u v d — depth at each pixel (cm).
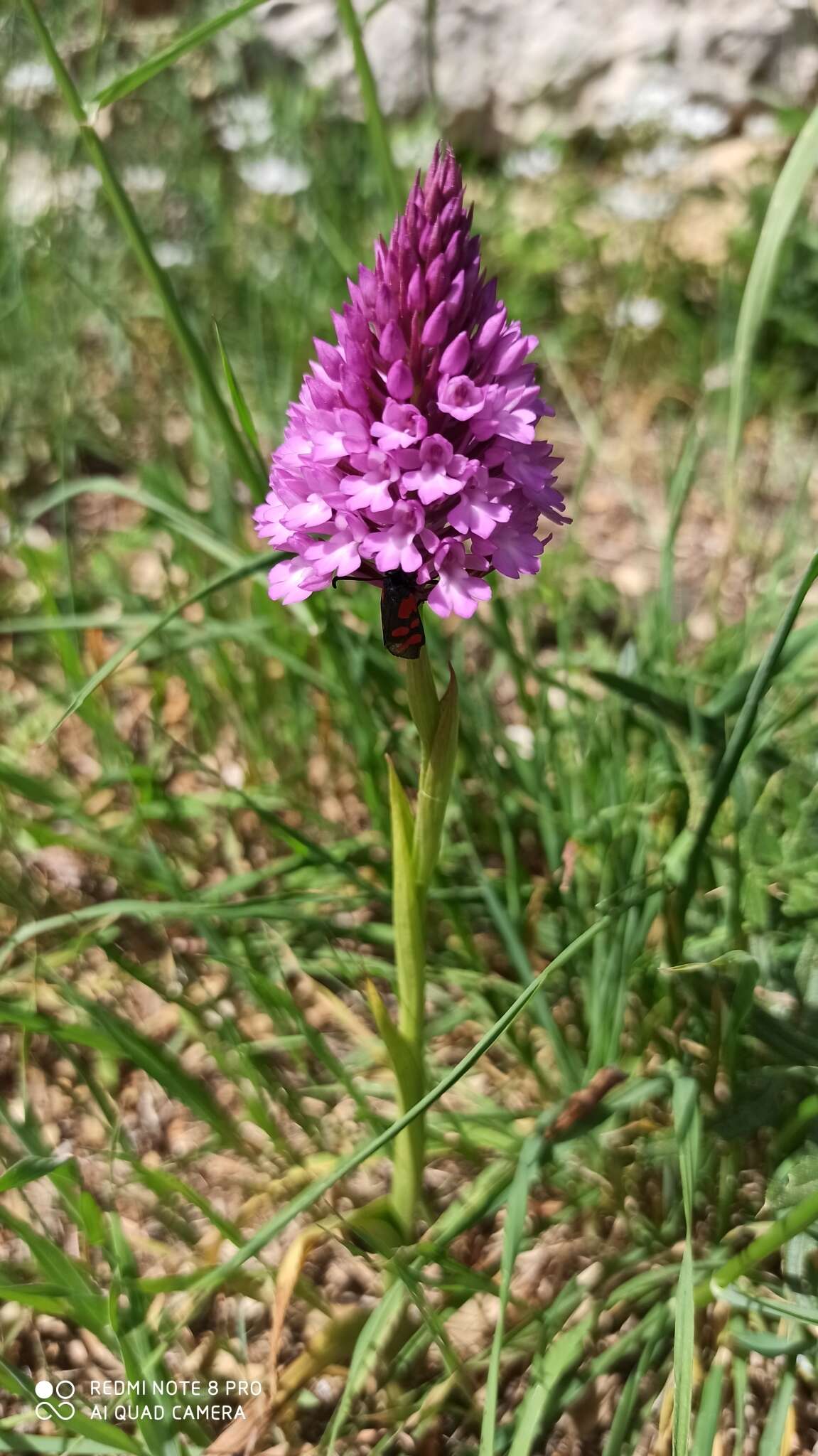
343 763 25
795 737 22
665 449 28
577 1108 15
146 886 21
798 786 21
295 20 46
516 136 48
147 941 22
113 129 40
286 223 38
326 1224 17
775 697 22
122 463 31
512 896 19
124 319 33
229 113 40
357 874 20
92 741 26
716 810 15
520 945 18
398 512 12
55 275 33
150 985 17
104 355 35
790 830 21
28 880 22
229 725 26
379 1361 16
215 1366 17
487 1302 17
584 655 24
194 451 32
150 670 27
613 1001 18
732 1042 17
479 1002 19
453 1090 19
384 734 22
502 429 12
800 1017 18
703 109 39
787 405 34
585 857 21
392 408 12
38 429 31
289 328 30
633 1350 17
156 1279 15
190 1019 19
